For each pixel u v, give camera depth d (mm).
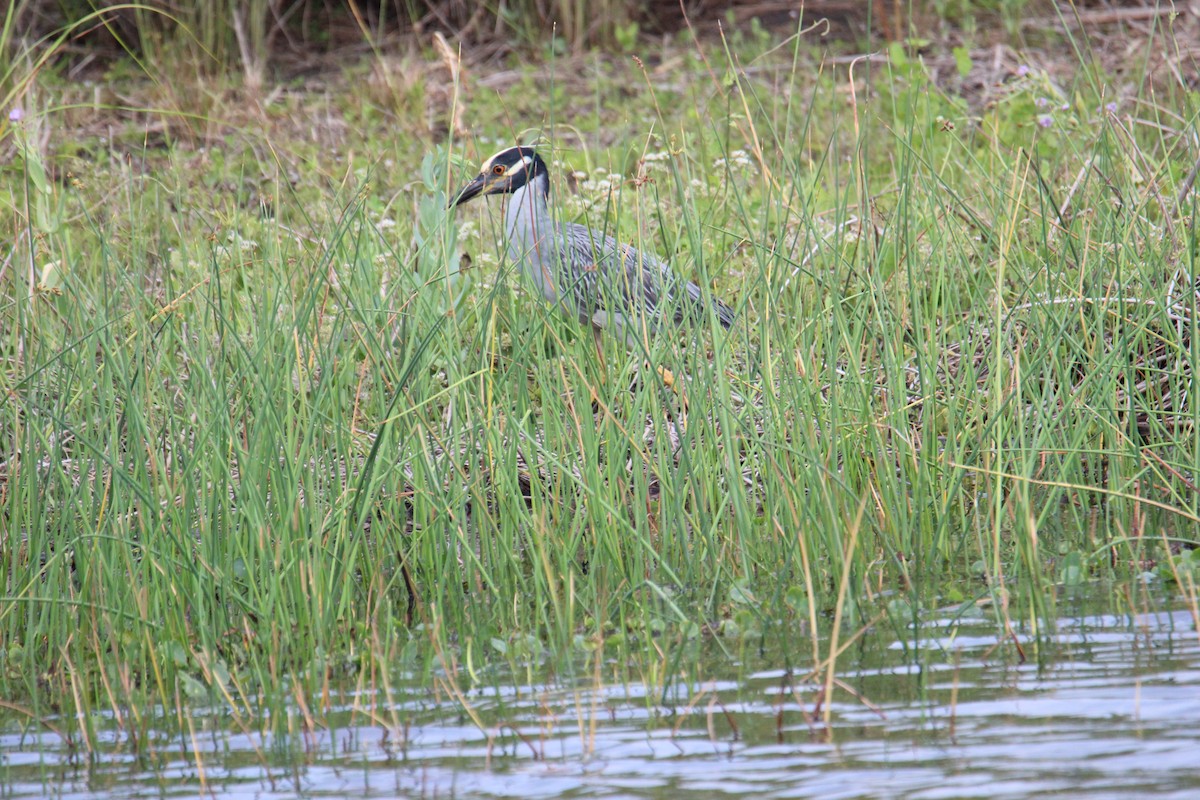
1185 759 6504
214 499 9523
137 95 23750
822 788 6453
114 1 26953
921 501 10234
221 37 25938
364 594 9930
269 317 11359
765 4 28125
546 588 9672
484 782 6785
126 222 15344
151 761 7379
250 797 6789
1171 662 7789
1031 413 10922
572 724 7504
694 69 23750
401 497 10406
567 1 26250
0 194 15328
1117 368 11055
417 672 8594
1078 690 7469
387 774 6969
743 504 9773
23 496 10297
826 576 9766
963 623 8766
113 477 9484
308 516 9375
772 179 12406
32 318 11117
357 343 11320
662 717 7531
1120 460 10570
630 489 11180
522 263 11617
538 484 10055
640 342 10656
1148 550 9914
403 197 17266
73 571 10609
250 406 10484
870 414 10602
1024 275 12109
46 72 24453
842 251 12727
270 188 18500
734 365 11648
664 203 15258
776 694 7762
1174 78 18297
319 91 24781
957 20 26109
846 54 24859
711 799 6398
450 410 10602
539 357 10758
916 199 13078
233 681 8602
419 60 25875
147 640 8766
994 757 6672
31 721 8203
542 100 23141
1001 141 17562
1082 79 20484
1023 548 9609
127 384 9641
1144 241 12172
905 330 12094
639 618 9195
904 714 7324
